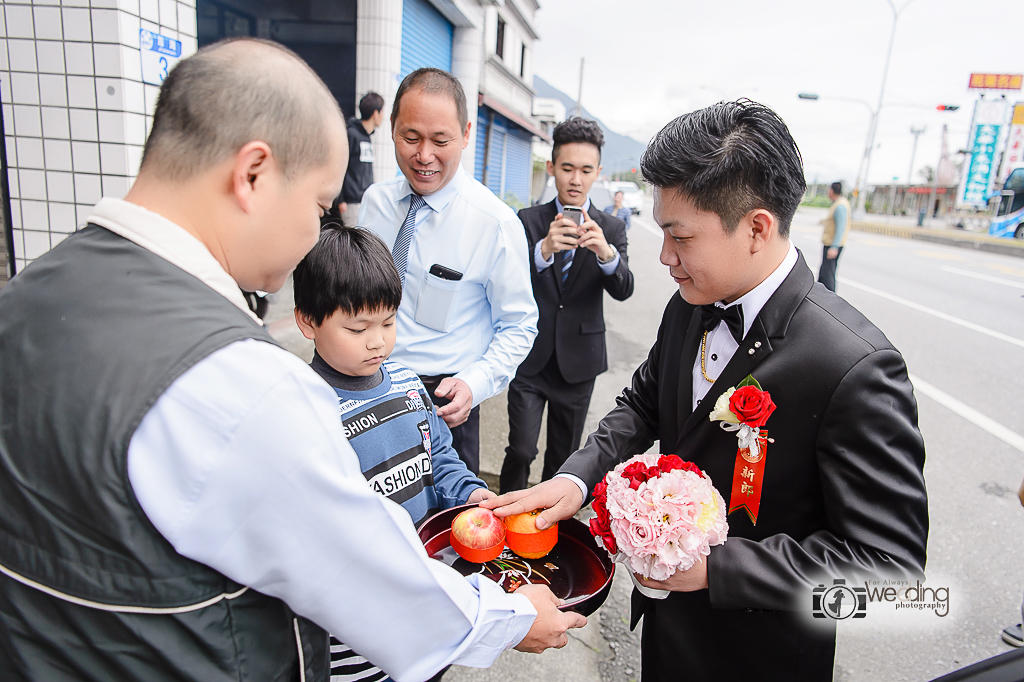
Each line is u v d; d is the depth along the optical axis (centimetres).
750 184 105
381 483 146
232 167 77
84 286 74
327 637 92
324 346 142
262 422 70
